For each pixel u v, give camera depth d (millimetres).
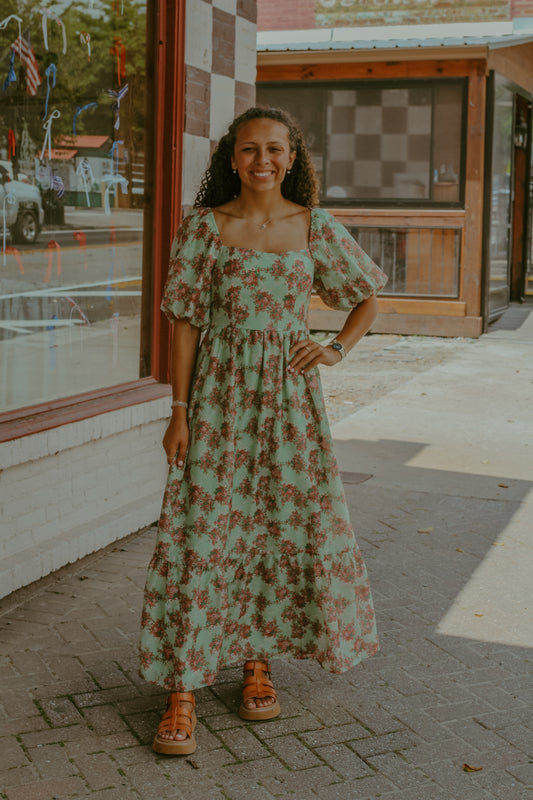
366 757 2801
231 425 2824
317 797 2584
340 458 6441
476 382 9242
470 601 4031
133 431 4621
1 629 3588
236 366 2834
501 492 5703
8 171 3879
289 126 2875
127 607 3822
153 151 4727
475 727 2992
